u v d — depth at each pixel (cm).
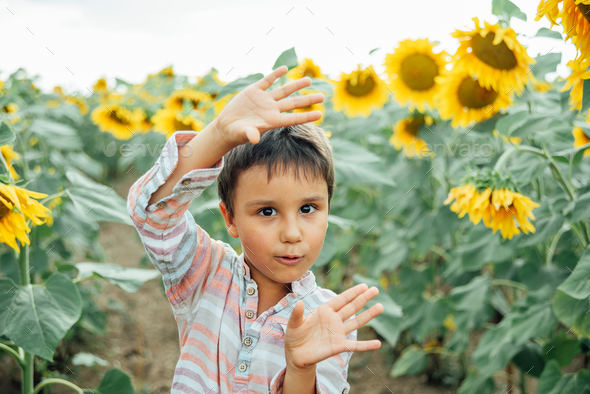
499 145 196
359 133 230
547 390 160
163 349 313
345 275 359
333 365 92
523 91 172
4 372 267
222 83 265
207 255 97
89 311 279
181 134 79
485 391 207
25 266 155
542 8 107
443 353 263
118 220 153
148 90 381
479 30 152
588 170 189
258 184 81
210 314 94
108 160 533
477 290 212
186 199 80
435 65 198
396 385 272
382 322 168
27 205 123
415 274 258
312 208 85
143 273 167
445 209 233
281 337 90
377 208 296
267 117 72
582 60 108
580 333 134
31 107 254
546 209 156
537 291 179
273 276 84
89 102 489
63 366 274
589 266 123
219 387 90
